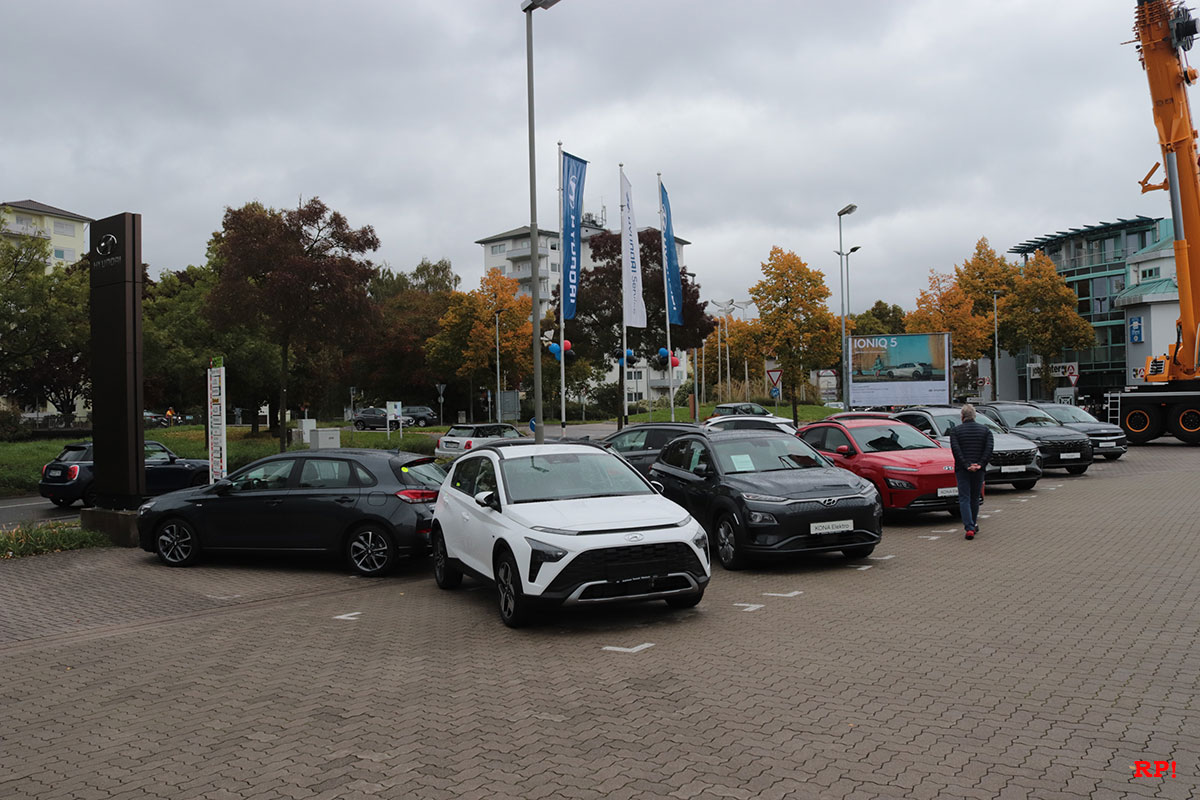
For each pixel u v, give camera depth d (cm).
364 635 750
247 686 605
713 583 926
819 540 963
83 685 624
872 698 526
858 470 1329
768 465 1077
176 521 1125
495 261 10119
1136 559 938
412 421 6116
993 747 441
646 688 565
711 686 563
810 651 638
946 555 1024
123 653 714
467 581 1016
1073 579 851
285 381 2534
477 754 459
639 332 4000
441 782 423
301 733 502
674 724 493
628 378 9050
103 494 1367
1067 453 1897
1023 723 473
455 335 5659
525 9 1683
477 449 933
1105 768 410
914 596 812
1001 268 5503
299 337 2512
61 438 4450
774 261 3728
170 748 487
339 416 8119
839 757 435
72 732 521
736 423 1770
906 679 561
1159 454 2398
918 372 3198
